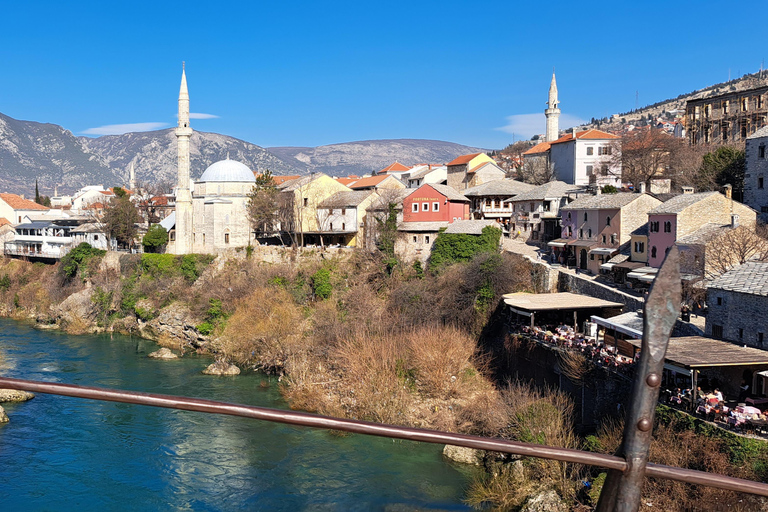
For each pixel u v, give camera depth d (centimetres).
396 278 9244
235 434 5425
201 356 8725
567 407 5253
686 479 493
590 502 3900
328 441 5294
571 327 6512
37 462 4706
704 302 5916
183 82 12250
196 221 12250
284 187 12350
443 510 4022
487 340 7400
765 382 4159
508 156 19550
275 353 7862
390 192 10994
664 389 4428
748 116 11212
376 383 6144
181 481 4412
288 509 3991
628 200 8069
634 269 7200
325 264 9981
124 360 8362
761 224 6894
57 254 13550
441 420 5684
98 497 4125
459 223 9675
